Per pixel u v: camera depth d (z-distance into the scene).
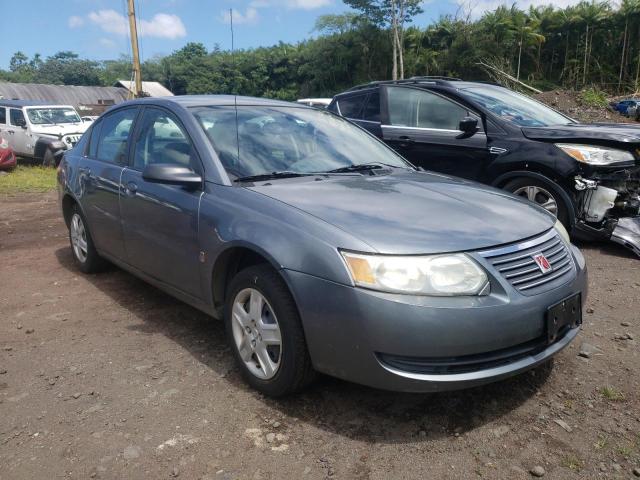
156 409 2.82
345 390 2.98
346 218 2.71
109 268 5.11
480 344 2.46
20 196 9.88
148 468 2.38
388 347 2.42
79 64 99.25
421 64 42.44
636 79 32.44
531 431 2.63
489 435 2.61
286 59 53.94
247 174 3.33
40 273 5.10
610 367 3.24
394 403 2.87
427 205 2.94
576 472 2.36
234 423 2.70
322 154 3.77
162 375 3.17
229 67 53.88
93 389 3.02
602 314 4.02
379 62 46.94
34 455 2.47
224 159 3.38
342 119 4.43
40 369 3.25
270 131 3.76
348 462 2.42
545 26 38.06
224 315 3.20
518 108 6.50
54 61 99.19
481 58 39.00
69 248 6.04
